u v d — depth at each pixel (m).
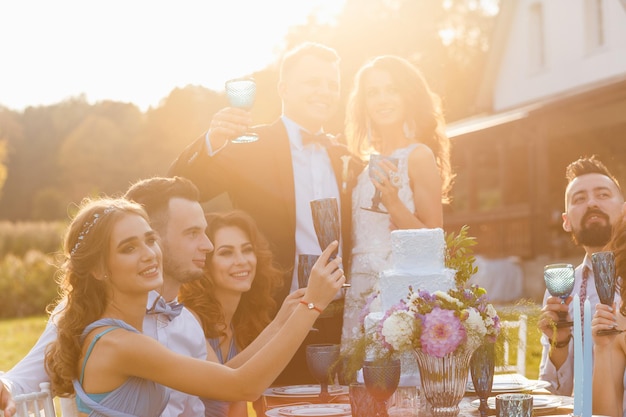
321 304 3.31
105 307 3.26
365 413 3.28
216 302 4.29
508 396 3.05
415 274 3.56
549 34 22.69
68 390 3.29
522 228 20.77
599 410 3.66
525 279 19.58
